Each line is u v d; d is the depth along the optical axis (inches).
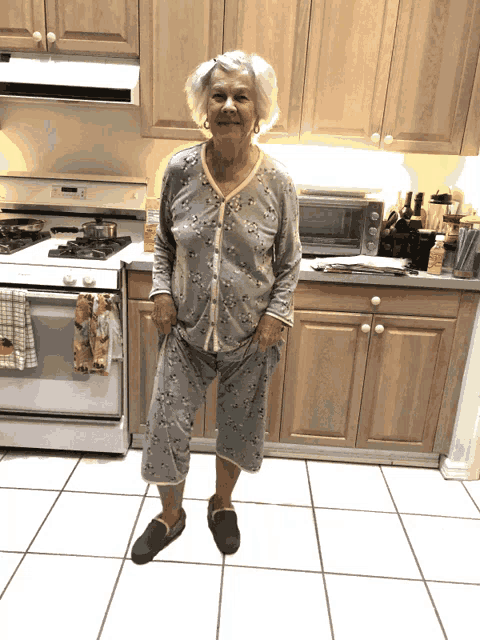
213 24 81.0
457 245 81.4
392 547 71.6
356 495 82.5
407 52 81.1
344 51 81.7
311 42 81.3
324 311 82.4
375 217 86.6
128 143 99.9
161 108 85.4
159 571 65.1
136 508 76.1
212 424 88.3
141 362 85.1
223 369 61.7
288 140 86.5
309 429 88.7
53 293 77.5
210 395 86.4
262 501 79.5
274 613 60.0
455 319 82.0
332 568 67.2
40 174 97.3
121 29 81.9
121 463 86.9
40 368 82.0
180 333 59.6
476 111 83.4
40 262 78.5
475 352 82.4
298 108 84.7
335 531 74.0
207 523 73.9
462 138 85.0
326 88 83.6
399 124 84.7
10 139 100.4
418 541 73.1
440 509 80.4
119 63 84.2
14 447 88.7
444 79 82.2
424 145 85.6
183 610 59.7
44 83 81.5
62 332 79.7
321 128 85.8
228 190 53.4
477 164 94.5
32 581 62.4
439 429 87.7
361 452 91.5
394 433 88.4
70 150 100.7
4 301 77.1
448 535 74.7
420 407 86.7
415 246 91.4
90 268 78.1
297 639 56.8
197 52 82.5
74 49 83.5
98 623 57.4
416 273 81.5
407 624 59.6
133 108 94.7
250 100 51.1
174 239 61.4
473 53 80.6
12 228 90.4
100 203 96.7
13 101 97.8
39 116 99.0
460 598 63.8
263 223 54.8
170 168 56.3
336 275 79.3
